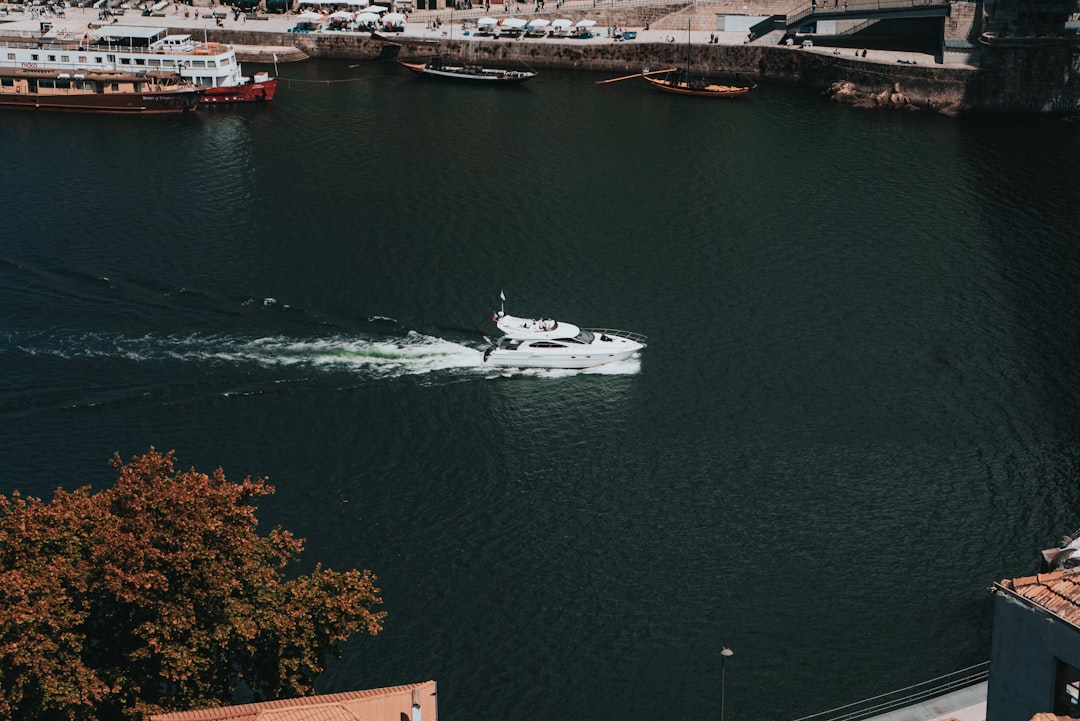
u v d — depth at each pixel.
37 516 81.69
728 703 101.31
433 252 169.00
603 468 127.69
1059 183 193.62
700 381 141.38
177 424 133.00
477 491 123.94
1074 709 63.56
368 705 73.00
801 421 134.62
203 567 80.88
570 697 101.44
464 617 108.50
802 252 169.62
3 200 185.50
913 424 134.00
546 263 166.25
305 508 121.12
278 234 174.38
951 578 113.62
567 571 113.88
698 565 115.00
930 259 167.62
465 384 140.88
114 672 78.88
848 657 105.56
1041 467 127.62
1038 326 152.00
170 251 168.75
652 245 171.50
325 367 143.38
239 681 101.25
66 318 151.12
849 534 118.88
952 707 92.12
